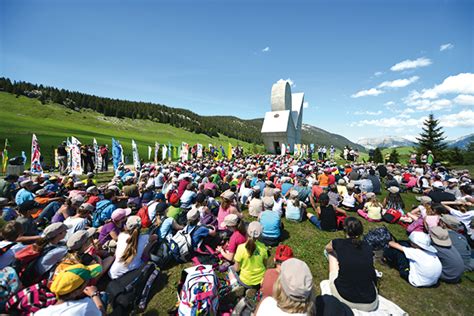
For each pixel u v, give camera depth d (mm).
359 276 2992
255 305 3154
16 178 9312
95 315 2789
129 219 4332
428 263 4293
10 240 4074
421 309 3934
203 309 3164
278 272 3160
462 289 4383
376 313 2895
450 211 6680
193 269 3732
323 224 7047
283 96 49438
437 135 41594
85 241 3727
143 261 4551
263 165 19922
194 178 12109
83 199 6605
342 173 16391
